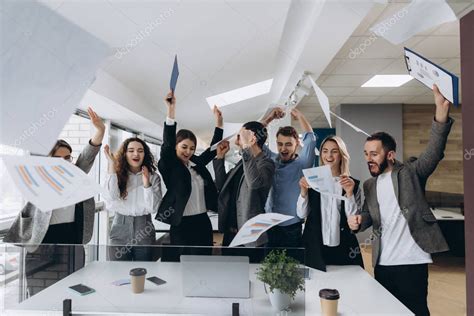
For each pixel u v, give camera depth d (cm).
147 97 300
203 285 119
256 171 242
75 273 121
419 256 218
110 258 121
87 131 337
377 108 560
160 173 240
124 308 120
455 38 289
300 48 256
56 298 119
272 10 208
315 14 207
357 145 559
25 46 47
